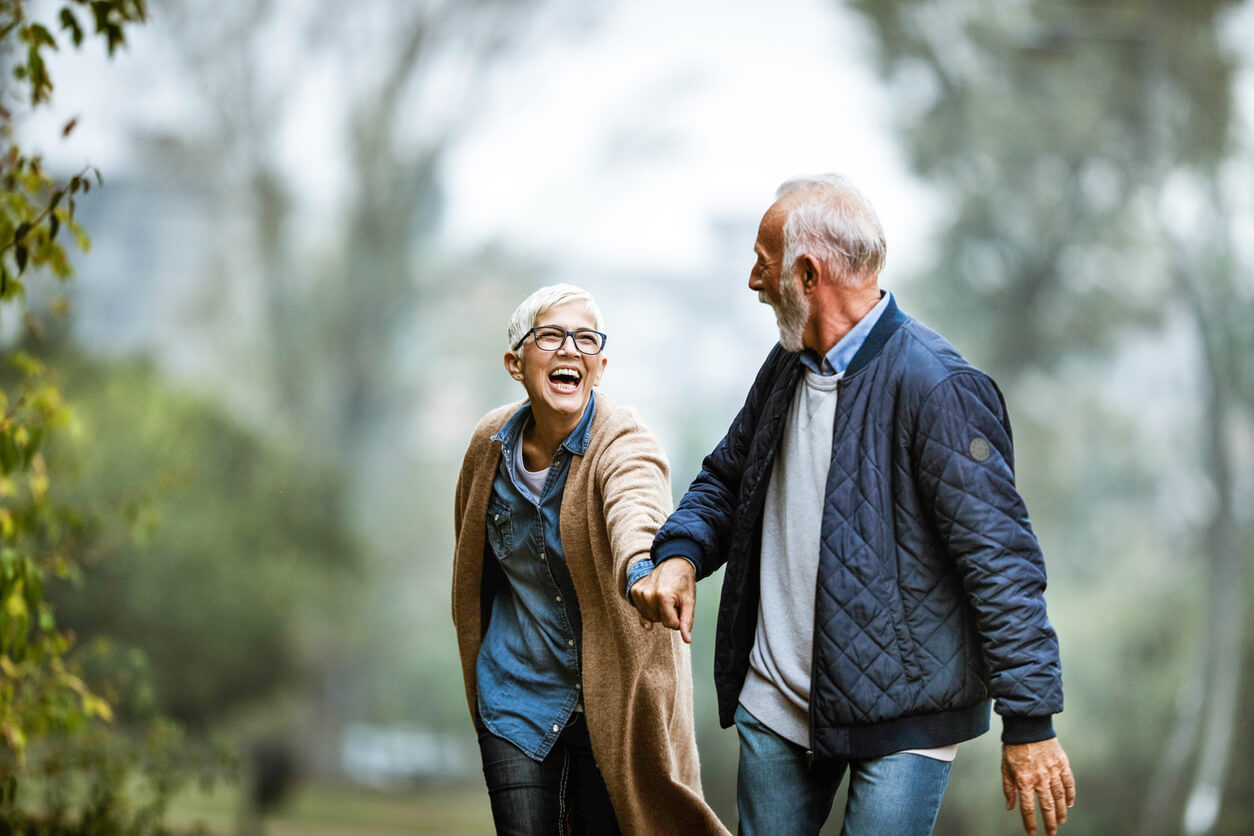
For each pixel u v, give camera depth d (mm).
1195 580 30562
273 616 24078
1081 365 34406
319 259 42156
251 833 25953
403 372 42562
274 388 41219
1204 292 33875
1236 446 33469
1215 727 27875
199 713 22328
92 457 19484
